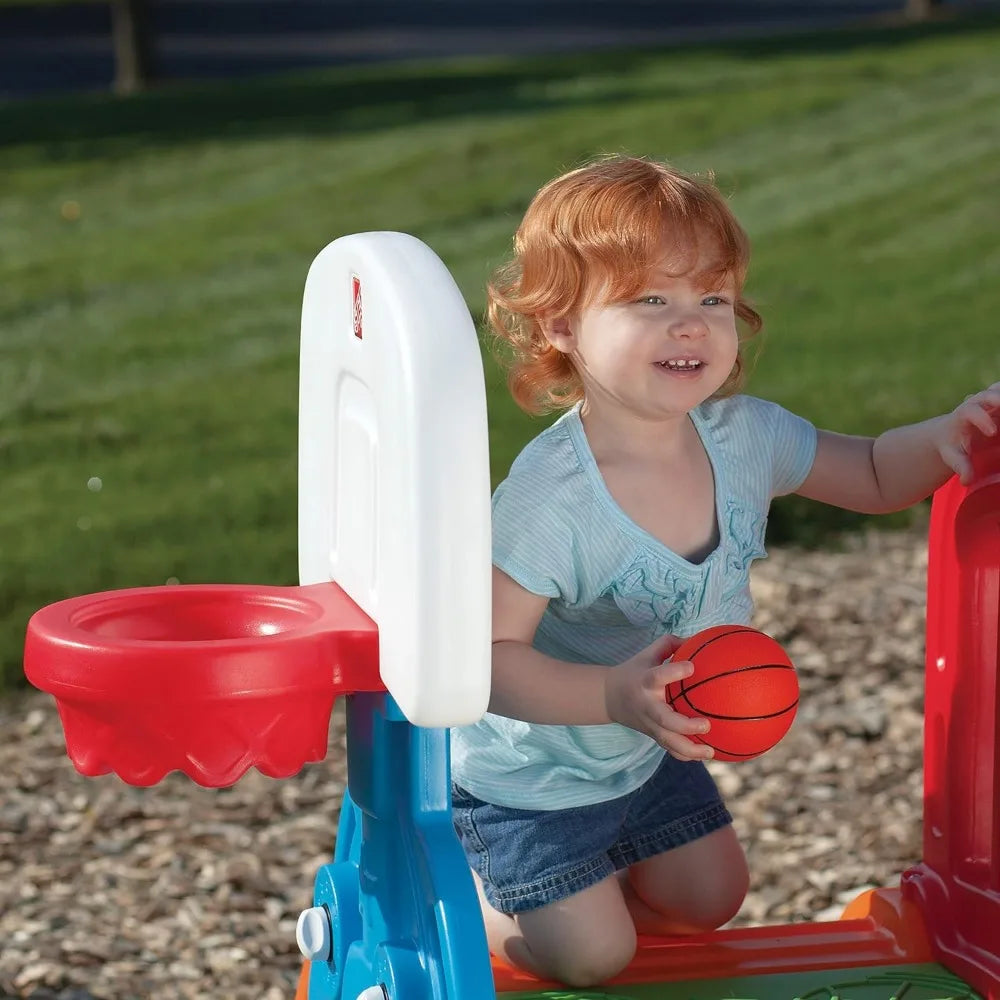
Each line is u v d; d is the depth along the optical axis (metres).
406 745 3.11
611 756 3.65
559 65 27.59
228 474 10.98
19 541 9.79
